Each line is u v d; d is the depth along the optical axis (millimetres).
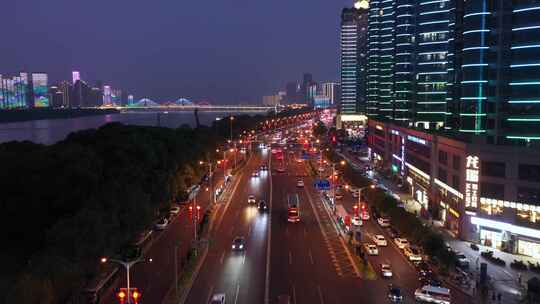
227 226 104812
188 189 134375
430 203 118625
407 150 146750
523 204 85938
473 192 92875
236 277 74875
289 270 78000
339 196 132625
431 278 73250
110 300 66562
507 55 97062
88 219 69812
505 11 96812
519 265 79750
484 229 92062
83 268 65938
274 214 115750
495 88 98438
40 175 85062
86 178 87250
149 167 110812
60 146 102688
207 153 159000
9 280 58531
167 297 66562
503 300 67250
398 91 178000
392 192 141000
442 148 109438
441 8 156625
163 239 95312
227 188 148125
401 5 175000
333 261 82438
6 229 81500
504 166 88062
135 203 84250
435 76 158750
